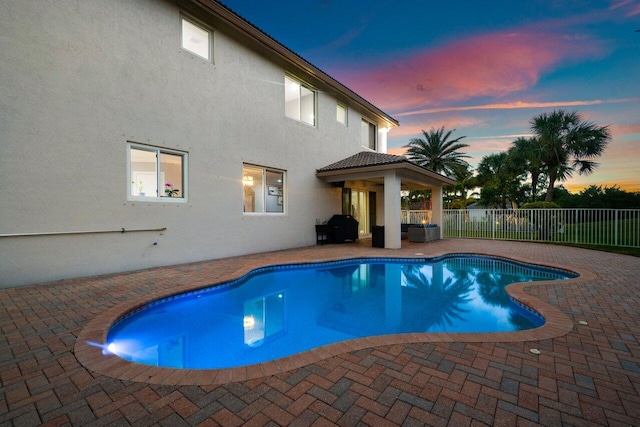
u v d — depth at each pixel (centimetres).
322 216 1205
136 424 178
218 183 813
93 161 582
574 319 362
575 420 183
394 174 1041
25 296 446
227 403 199
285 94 1048
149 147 673
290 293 603
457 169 2858
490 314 470
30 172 511
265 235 953
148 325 427
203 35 802
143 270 641
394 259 868
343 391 213
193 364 316
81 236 570
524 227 1348
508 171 2661
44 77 524
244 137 888
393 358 264
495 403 199
